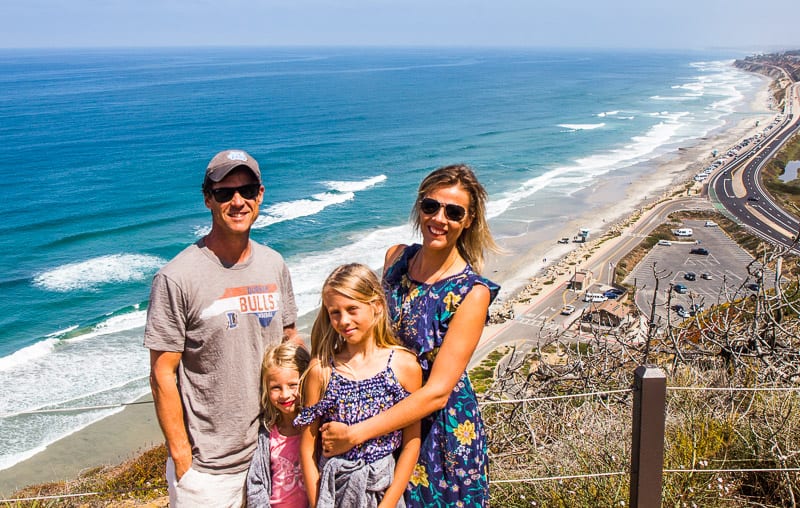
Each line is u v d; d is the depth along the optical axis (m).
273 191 64.00
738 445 5.42
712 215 63.25
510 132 107.06
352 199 61.09
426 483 3.73
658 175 78.88
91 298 37.72
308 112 130.38
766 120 127.69
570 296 43.06
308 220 54.09
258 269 3.83
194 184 64.94
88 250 45.47
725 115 135.62
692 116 133.38
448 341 3.55
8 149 82.81
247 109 133.38
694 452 5.02
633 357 7.20
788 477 4.91
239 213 3.65
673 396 6.23
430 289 3.70
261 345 3.83
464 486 3.70
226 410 3.75
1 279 39.88
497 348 34.47
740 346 7.16
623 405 6.17
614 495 4.91
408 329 3.71
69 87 182.88
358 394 3.55
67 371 29.22
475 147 92.50
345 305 3.48
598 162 85.06
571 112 136.62
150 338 3.60
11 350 31.47
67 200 58.19
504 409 6.82
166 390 3.63
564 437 5.77
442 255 3.79
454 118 124.62
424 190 3.69
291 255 45.75
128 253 45.00
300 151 86.56
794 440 5.32
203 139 93.88
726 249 54.25
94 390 27.53
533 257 51.06
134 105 137.62
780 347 6.98
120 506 6.66
